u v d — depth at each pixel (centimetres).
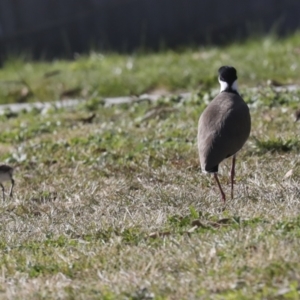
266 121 1460
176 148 1353
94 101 1859
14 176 1332
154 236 937
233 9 2664
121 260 862
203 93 1755
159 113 1638
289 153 1269
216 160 1017
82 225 1025
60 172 1323
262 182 1118
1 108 2006
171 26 2655
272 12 2678
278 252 803
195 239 883
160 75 2103
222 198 1059
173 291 761
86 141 1477
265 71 2033
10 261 911
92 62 2434
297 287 734
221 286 754
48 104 1991
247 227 907
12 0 2614
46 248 952
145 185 1180
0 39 2630
